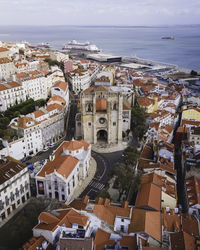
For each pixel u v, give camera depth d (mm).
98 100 197000
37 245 87625
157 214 104375
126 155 151625
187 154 162750
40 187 131250
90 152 167500
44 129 184375
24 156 172500
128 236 91688
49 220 93188
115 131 191375
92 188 142250
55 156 148375
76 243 81250
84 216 93875
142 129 194000
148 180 129500
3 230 112750
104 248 87250
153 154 168250
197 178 141875
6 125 187000
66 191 126875
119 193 135125
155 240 92375
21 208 127750
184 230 101875
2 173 120812
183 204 134500
